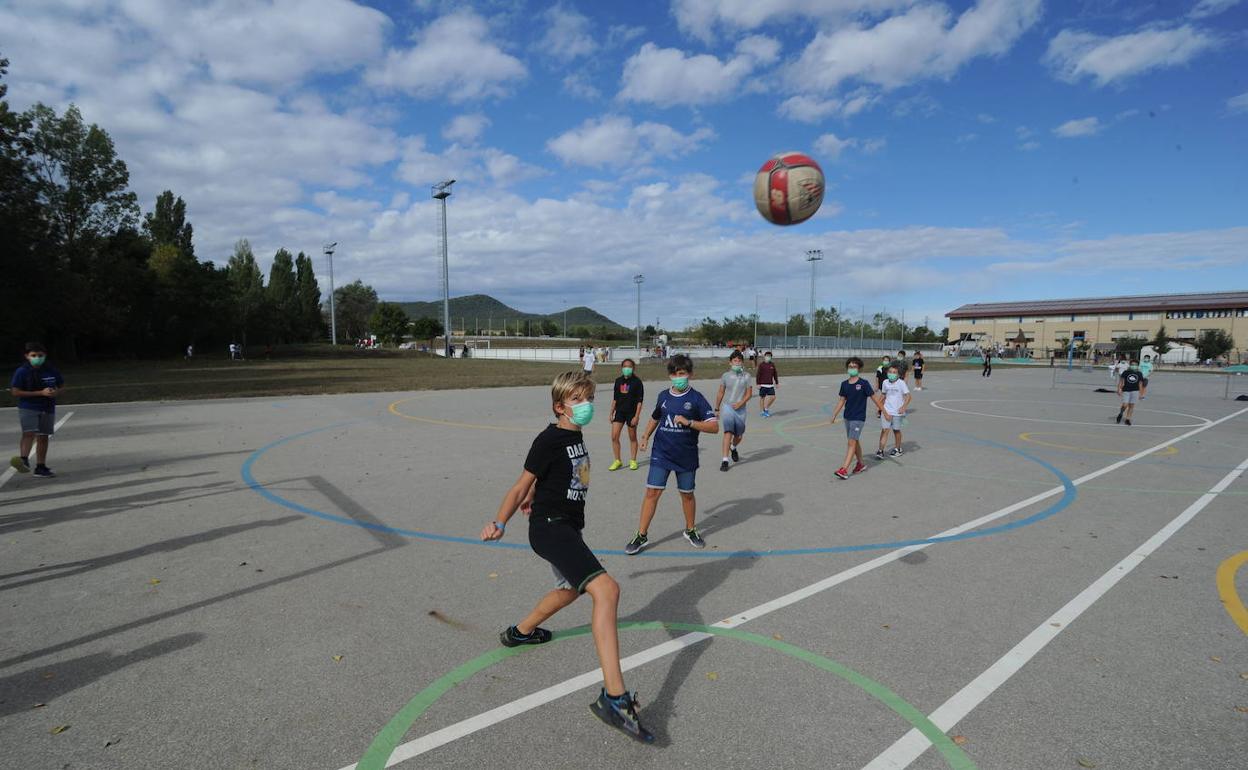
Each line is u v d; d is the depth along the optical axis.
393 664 3.61
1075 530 6.32
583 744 2.92
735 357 9.11
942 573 5.10
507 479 8.35
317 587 4.70
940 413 17.38
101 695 3.26
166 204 67.88
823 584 4.86
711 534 6.12
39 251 35.28
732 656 3.75
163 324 54.16
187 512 6.68
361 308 112.38
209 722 3.04
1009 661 3.70
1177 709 3.23
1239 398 23.12
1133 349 69.44
